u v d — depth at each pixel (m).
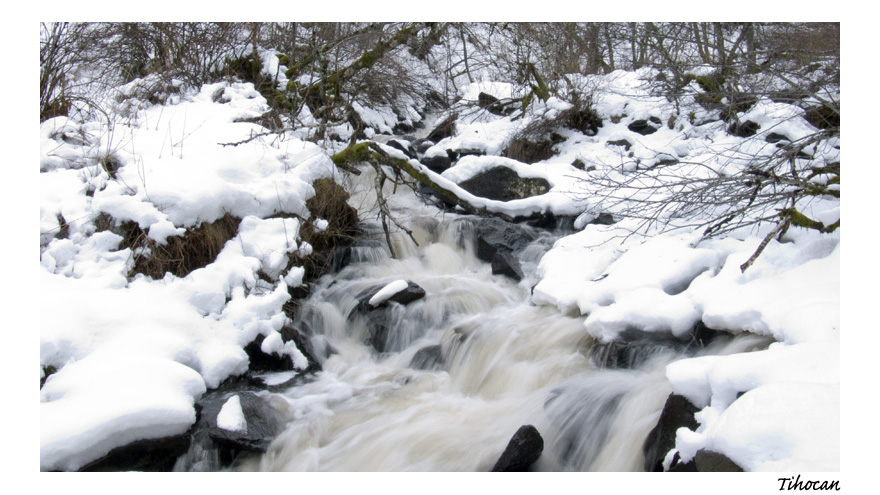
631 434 4.25
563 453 4.46
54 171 6.60
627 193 7.71
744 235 5.88
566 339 5.46
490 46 13.38
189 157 6.92
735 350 4.51
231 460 4.59
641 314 5.07
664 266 5.55
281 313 5.89
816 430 2.96
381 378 5.71
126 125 7.86
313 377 5.68
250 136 7.69
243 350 5.54
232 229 6.43
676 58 11.45
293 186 6.93
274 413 4.99
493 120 11.77
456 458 4.45
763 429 3.04
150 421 4.35
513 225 7.85
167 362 4.90
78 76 10.52
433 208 8.60
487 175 8.55
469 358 5.74
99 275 5.65
